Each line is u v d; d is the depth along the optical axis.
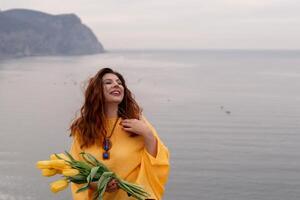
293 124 107.12
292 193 59.12
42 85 198.00
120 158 4.07
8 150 81.00
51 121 110.44
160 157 4.05
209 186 60.56
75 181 3.88
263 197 57.38
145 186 4.00
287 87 197.25
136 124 4.10
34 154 78.75
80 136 4.21
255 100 150.25
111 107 4.22
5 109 130.62
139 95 156.38
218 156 75.88
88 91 4.21
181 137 90.56
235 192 58.78
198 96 158.00
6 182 62.97
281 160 74.50
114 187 3.95
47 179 63.62
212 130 98.31
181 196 56.69
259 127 102.75
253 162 72.81
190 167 69.00
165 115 116.06
